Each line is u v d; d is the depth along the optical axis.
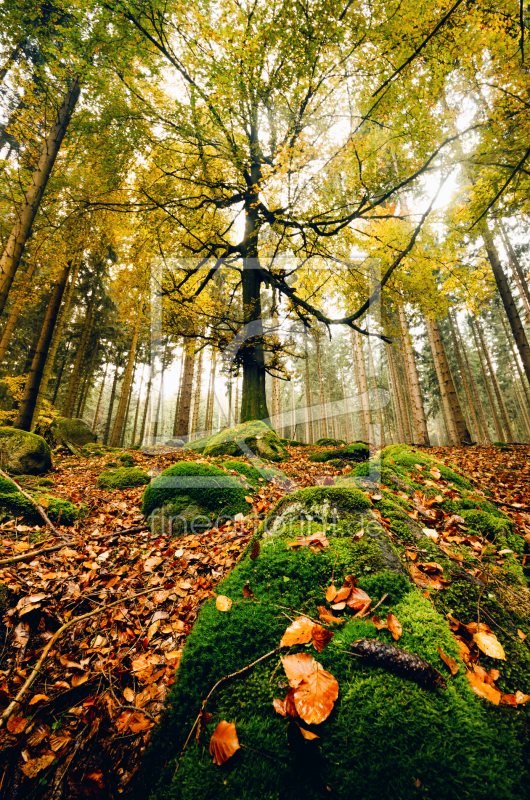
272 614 1.22
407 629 1.12
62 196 5.80
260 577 1.39
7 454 4.82
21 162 5.61
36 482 4.21
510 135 4.15
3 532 2.63
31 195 5.12
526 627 1.23
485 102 3.95
